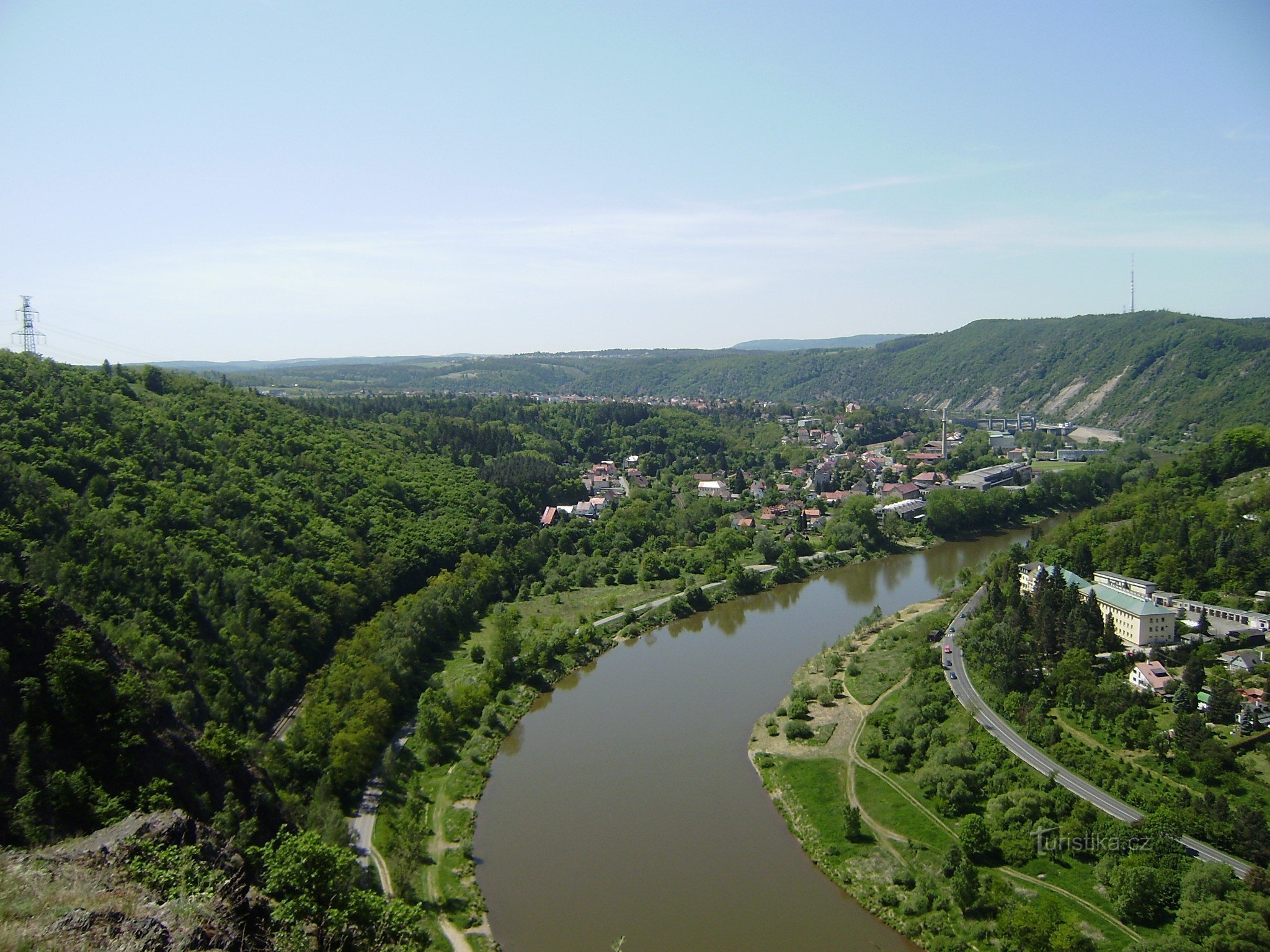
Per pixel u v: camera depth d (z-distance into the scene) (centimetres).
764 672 16312
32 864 4662
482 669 15562
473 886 9700
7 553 12012
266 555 16038
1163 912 8450
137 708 8081
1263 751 10869
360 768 11712
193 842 5756
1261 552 16412
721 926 9025
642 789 11950
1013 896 8906
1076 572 18138
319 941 5638
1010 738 12112
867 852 10119
